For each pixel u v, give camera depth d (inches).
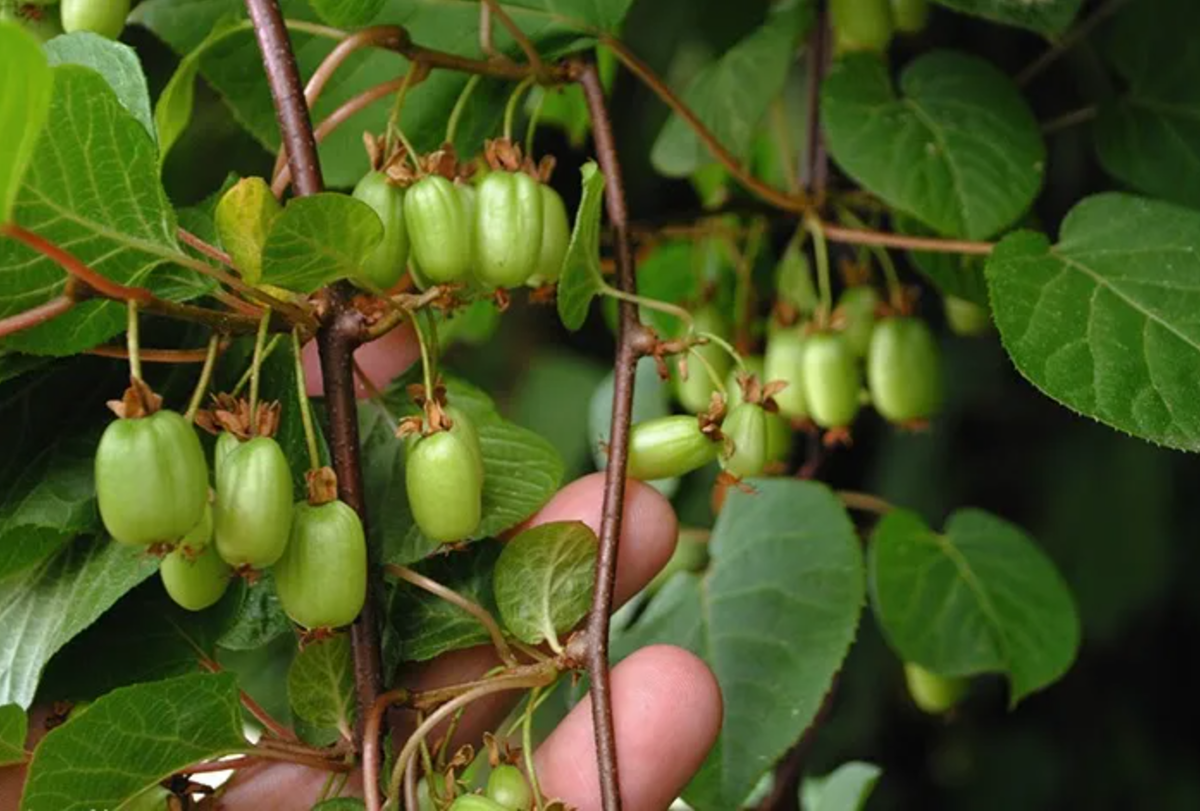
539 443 17.8
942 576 20.9
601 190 16.8
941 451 26.3
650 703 17.1
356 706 16.5
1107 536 25.7
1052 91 21.4
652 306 17.3
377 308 16.4
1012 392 26.2
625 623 21.4
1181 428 16.9
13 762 16.3
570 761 17.1
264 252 15.4
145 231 15.6
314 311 16.1
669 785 17.2
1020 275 17.7
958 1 18.9
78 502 16.6
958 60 19.9
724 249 22.6
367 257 15.9
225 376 17.2
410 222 16.5
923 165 19.3
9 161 14.1
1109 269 17.7
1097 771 28.4
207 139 23.4
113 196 15.4
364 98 17.5
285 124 16.3
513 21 18.7
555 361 29.6
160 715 15.7
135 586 17.2
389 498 17.5
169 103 19.2
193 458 15.0
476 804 15.4
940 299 23.0
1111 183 22.5
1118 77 21.0
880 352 20.4
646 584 18.2
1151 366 17.2
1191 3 20.6
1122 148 20.7
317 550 15.6
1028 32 21.4
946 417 26.3
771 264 22.6
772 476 21.1
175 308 15.5
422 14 18.9
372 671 16.3
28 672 16.3
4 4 17.3
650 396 22.3
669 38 24.9
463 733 18.1
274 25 16.4
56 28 17.4
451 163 16.6
